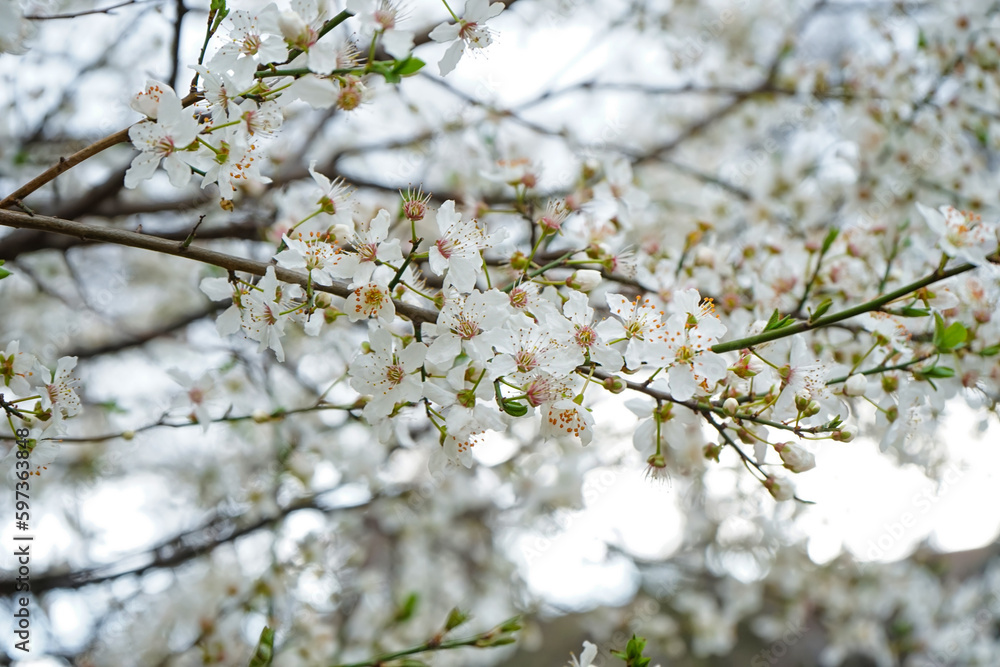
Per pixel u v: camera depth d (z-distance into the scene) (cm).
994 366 281
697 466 505
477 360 209
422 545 594
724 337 327
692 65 604
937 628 695
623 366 223
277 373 500
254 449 553
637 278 319
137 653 493
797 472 217
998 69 443
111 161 508
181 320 465
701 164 643
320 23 200
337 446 506
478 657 588
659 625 670
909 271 337
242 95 201
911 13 522
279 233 330
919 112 468
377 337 211
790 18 612
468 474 571
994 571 725
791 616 672
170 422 321
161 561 459
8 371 226
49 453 230
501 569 630
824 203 505
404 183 441
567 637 857
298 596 464
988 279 280
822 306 221
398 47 195
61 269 546
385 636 508
